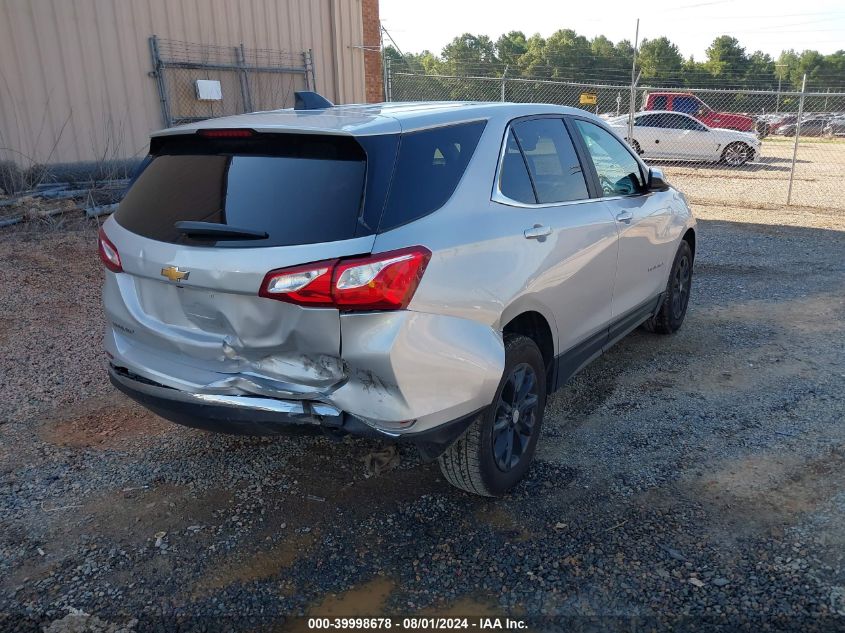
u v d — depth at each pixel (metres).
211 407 2.87
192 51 10.75
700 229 10.67
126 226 3.12
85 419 4.28
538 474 3.61
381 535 3.13
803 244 9.48
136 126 10.19
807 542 3.00
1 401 4.48
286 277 2.57
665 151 19.97
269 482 3.57
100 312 6.07
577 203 3.88
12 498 3.44
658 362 5.14
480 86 26.73
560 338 3.70
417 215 2.79
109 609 2.71
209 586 2.83
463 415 2.89
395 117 3.00
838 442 3.87
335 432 2.75
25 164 8.98
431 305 2.72
